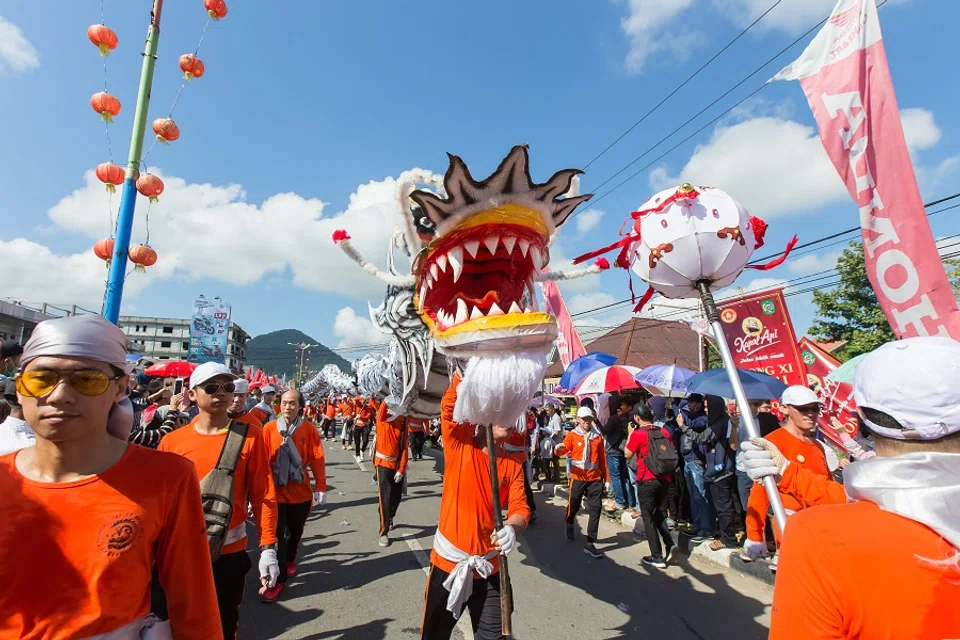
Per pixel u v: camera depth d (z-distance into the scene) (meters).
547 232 2.20
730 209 2.32
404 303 3.76
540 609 3.89
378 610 3.81
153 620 1.35
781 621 1.10
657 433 4.93
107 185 4.61
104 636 1.20
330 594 4.11
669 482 4.90
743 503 5.16
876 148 3.22
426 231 2.92
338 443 16.59
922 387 1.05
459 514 2.46
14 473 1.25
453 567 2.40
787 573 1.12
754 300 7.51
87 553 1.21
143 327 54.81
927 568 0.95
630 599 4.09
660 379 7.38
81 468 1.29
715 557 4.92
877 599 0.97
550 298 11.41
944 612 0.93
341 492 8.23
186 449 2.81
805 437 3.23
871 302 11.09
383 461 5.50
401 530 5.98
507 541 2.23
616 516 6.65
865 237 3.26
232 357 58.25
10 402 3.14
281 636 3.41
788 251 2.48
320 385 20.53
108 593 1.21
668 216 2.35
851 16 3.36
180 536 1.39
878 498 1.05
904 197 3.12
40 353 1.23
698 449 5.63
